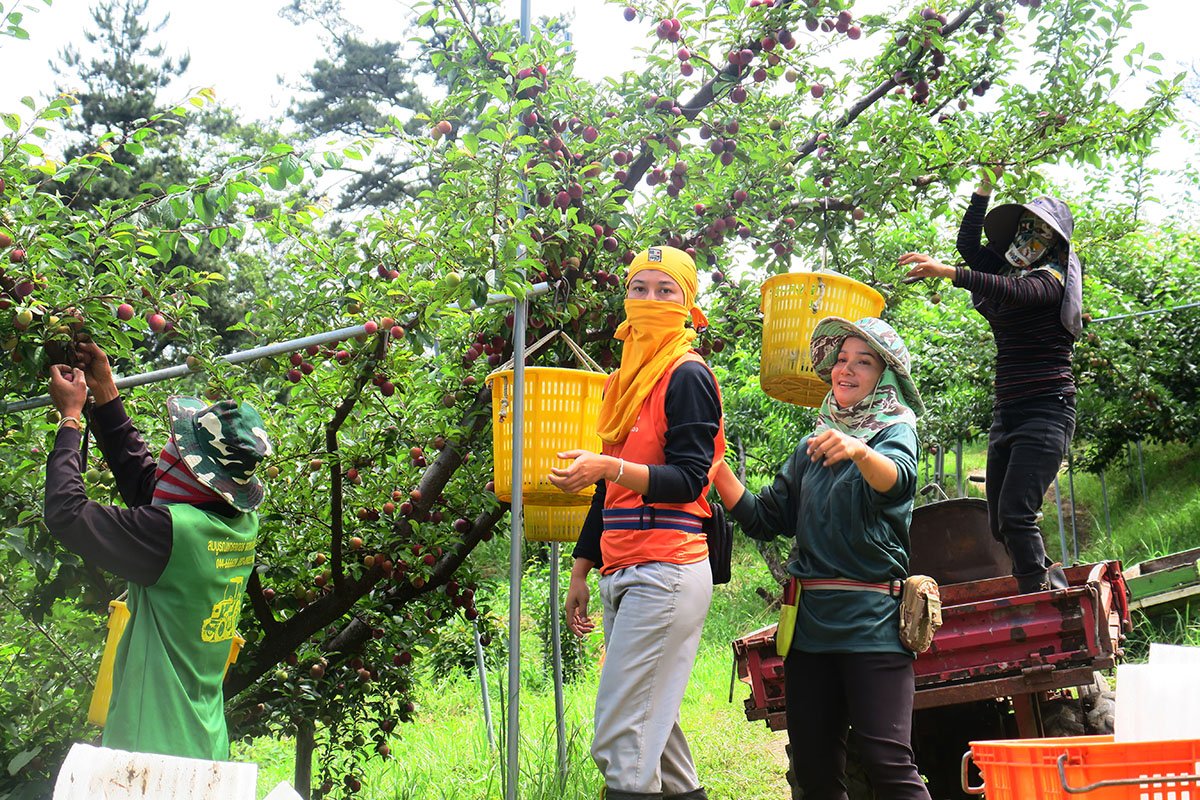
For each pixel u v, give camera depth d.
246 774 2.26
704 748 7.02
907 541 3.53
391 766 7.77
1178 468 13.95
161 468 3.32
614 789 3.34
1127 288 12.84
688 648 3.46
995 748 2.33
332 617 5.15
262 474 5.10
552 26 5.55
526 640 13.17
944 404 11.70
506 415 4.30
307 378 5.05
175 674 3.07
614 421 3.65
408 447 5.61
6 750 4.24
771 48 5.21
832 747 3.57
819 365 3.81
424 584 5.64
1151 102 5.96
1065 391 4.82
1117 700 2.48
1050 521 14.16
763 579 14.62
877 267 6.05
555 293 5.06
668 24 5.14
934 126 5.83
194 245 3.94
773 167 5.34
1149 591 7.65
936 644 4.32
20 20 3.63
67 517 3.00
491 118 4.67
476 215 4.29
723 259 5.80
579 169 5.05
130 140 4.02
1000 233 5.18
